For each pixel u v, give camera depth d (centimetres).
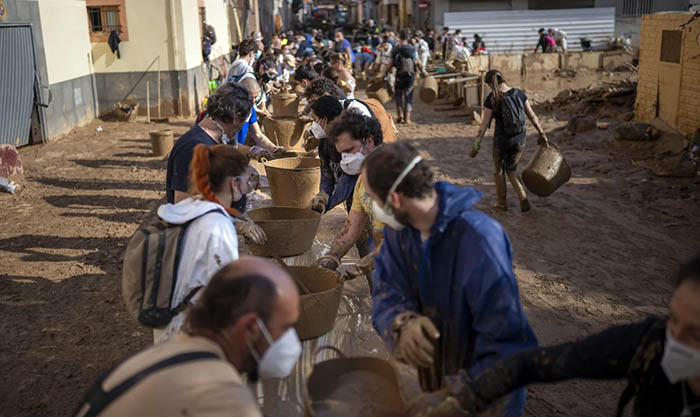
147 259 259
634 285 575
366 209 316
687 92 1038
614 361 165
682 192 840
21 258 650
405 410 196
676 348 150
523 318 198
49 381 429
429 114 1638
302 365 270
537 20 2823
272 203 469
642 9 2917
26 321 514
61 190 912
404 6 4581
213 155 266
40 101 1210
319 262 313
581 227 737
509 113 744
